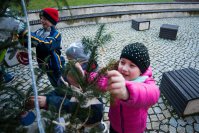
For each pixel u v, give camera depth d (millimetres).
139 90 1021
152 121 3258
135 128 1590
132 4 10719
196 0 13375
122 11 10609
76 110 1018
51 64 2703
